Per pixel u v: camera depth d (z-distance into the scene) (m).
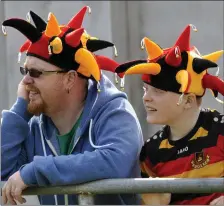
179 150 11.44
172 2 18.94
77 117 11.88
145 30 19.05
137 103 18.22
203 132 11.38
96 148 11.33
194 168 11.29
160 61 11.26
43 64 11.52
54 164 10.95
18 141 11.91
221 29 18.58
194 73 11.25
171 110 11.33
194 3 18.78
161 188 10.37
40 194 11.11
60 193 11.00
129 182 10.55
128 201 11.76
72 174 10.91
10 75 18.14
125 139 11.34
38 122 12.16
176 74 11.22
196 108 11.41
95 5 18.66
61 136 11.96
